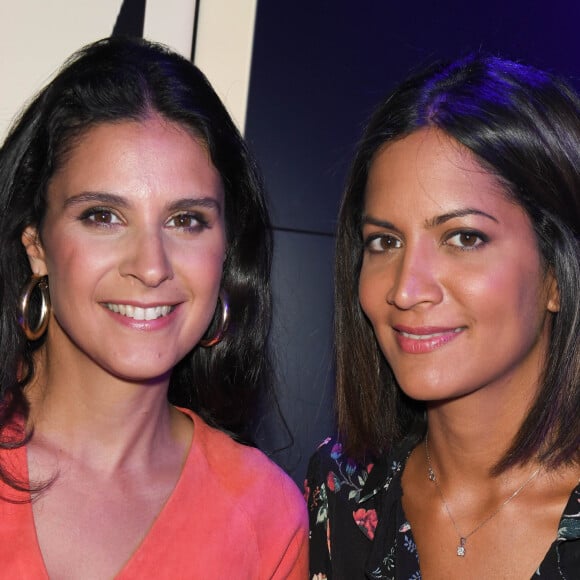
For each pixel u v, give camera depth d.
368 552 1.92
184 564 1.61
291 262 2.93
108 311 1.55
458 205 1.64
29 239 1.60
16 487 1.52
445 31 3.00
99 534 1.58
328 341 2.95
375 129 1.79
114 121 1.54
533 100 1.70
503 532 1.77
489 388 1.74
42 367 1.69
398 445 1.98
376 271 1.77
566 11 3.06
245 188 1.77
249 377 1.91
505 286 1.66
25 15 2.63
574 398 1.72
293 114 2.90
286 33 2.89
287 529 1.74
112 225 1.53
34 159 1.58
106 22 2.69
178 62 1.64
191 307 1.60
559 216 1.68
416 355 1.71
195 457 1.72
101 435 1.63
